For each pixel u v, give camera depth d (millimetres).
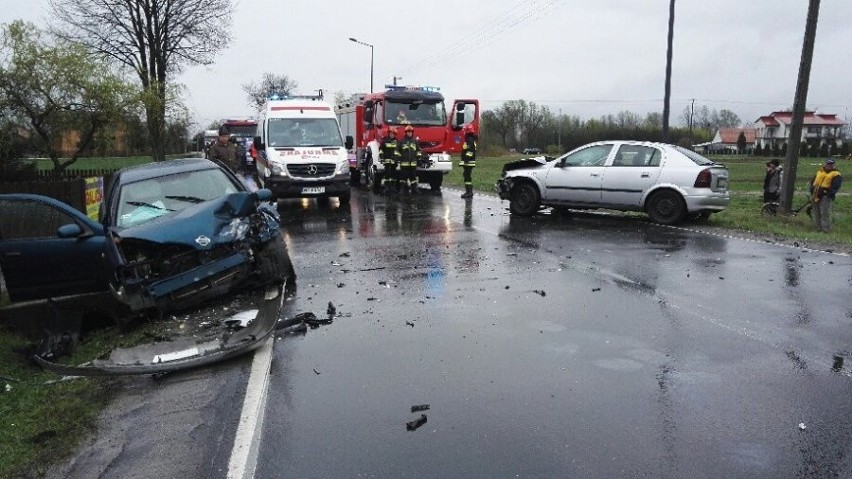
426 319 6457
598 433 4020
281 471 3689
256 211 7727
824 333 5840
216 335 6234
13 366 5902
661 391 4625
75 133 18672
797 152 15258
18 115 17156
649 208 12898
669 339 5727
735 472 3555
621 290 7469
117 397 4984
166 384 5164
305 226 13258
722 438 3928
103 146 18625
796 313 6469
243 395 4777
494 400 4527
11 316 7098
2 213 7934
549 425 4137
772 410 4289
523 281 7973
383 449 3891
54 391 5184
